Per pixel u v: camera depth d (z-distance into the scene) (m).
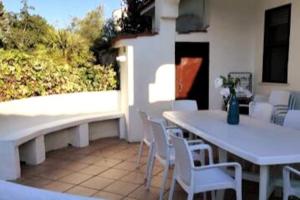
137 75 5.55
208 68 6.93
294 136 2.96
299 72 5.70
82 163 4.43
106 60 7.44
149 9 7.54
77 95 5.93
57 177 3.88
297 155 2.31
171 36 5.60
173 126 4.14
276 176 2.79
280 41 6.27
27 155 4.36
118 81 6.51
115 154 4.88
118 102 6.41
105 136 6.06
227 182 2.52
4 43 7.84
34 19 8.84
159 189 3.50
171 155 3.17
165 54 5.61
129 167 4.25
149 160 3.63
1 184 1.39
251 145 2.61
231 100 3.59
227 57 6.98
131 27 9.64
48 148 5.07
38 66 5.50
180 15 6.92
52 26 9.28
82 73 6.16
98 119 5.64
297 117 3.62
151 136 3.65
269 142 2.72
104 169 4.17
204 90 7.00
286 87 6.05
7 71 5.09
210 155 2.99
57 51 7.63
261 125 3.53
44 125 4.84
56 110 5.60
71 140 5.42
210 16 6.80
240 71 7.07
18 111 4.90
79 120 5.26
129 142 5.64
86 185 3.62
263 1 6.65
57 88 5.79
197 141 3.30
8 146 3.77
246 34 7.00
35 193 1.32
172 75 5.68
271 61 6.57
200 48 6.89
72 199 1.27
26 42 8.15
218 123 3.65
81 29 11.15
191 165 2.39
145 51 5.52
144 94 5.61
